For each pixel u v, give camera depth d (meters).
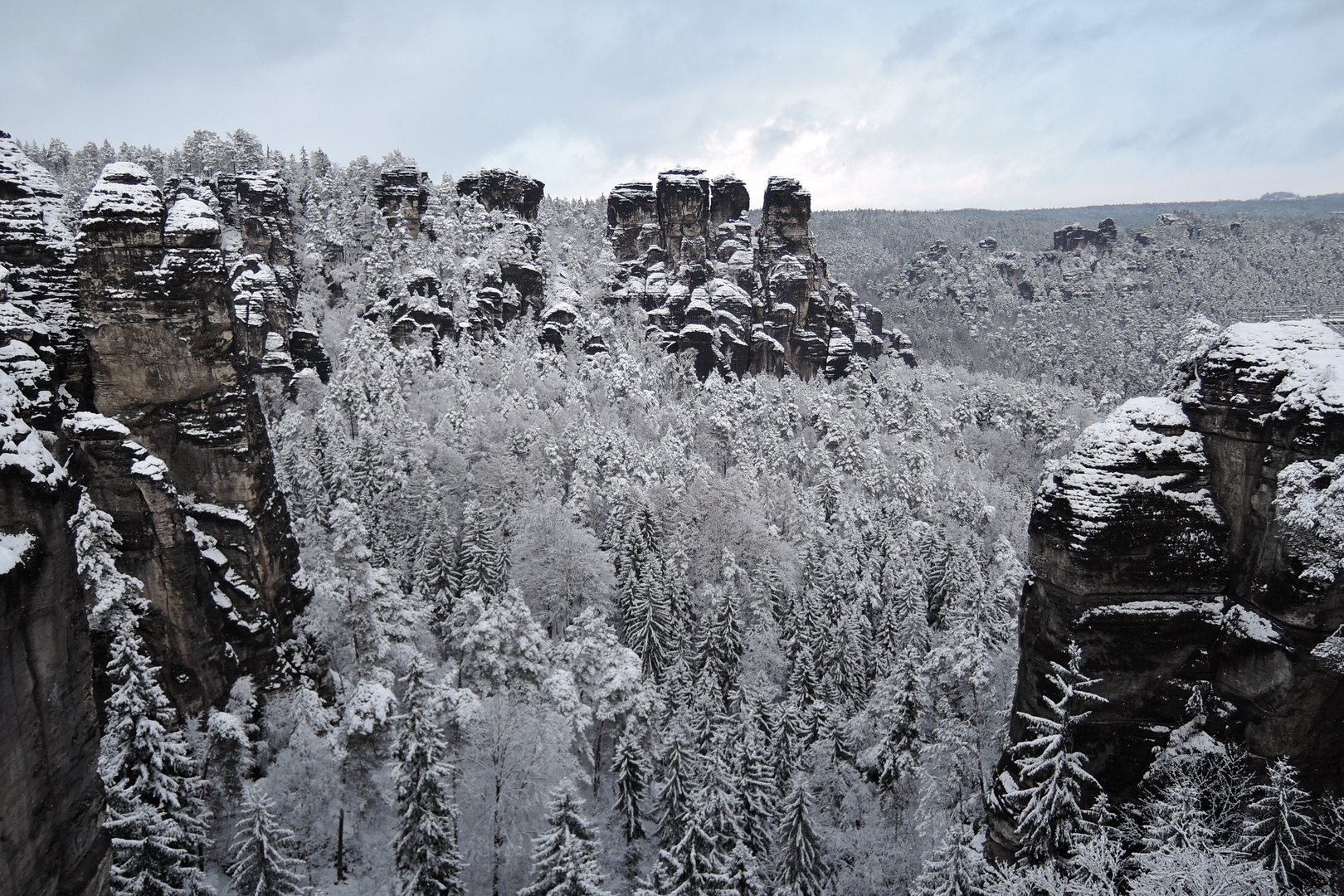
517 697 44.88
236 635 39.41
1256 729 25.69
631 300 160.62
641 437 109.31
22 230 36.62
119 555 34.38
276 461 70.19
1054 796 26.19
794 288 171.00
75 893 12.37
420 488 71.38
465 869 38.47
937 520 91.75
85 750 12.90
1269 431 25.42
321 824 36.88
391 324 118.81
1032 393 154.12
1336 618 23.53
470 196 174.00
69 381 36.69
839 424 117.50
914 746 42.19
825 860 37.69
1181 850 21.83
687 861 31.12
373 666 45.22
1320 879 22.84
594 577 64.31
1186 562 26.97
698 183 175.25
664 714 48.56
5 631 10.73
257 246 127.25
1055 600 29.02
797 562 76.56
